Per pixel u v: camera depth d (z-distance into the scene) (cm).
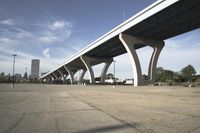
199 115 1078
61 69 19750
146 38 7769
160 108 1362
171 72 14575
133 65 7262
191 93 3011
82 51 11731
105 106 1486
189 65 12744
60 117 1042
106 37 8394
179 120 939
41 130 765
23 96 2581
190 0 4916
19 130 766
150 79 7825
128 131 737
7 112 1220
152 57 7962
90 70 12031
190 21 6238
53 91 3856
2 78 16125
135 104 1612
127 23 6875
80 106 1495
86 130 759
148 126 817
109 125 841
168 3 5188
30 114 1144
